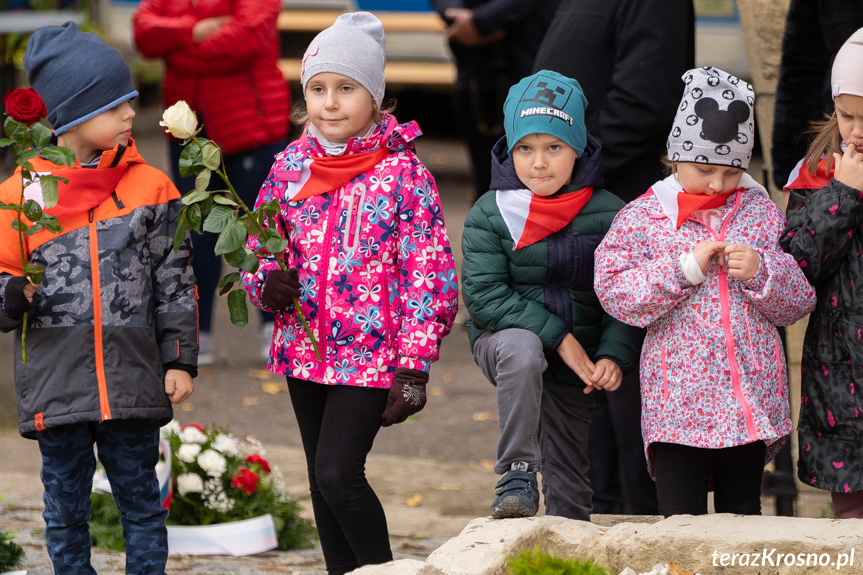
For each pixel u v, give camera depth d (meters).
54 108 6.15
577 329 6.39
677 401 5.99
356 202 6.21
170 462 8.10
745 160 6.05
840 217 5.87
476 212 6.43
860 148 5.96
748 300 6.00
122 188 6.18
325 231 6.22
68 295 5.99
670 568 5.56
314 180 6.29
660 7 7.75
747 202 6.23
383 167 6.25
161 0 12.80
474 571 5.28
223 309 16.80
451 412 12.66
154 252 6.25
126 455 6.20
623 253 6.16
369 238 6.16
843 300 6.01
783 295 5.86
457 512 9.52
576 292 6.39
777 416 6.04
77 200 6.05
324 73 6.21
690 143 6.02
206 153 5.92
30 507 8.85
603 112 7.91
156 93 30.31
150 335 6.17
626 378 7.58
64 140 6.22
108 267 6.05
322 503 6.49
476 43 12.30
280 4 12.82
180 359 6.23
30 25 22.23
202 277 13.62
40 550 7.56
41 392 5.98
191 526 8.09
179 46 12.46
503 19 11.41
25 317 5.96
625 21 7.79
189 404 12.62
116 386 6.00
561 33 8.03
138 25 12.59
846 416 5.99
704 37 21.42
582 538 5.78
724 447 5.95
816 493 9.05
